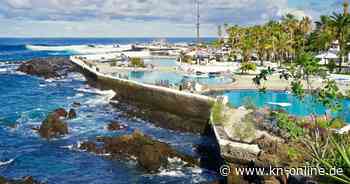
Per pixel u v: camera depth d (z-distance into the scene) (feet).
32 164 116.67
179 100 174.40
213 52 459.32
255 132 113.50
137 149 120.37
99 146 129.39
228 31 403.54
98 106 201.57
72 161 118.83
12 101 214.28
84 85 273.13
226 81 251.60
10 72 346.74
